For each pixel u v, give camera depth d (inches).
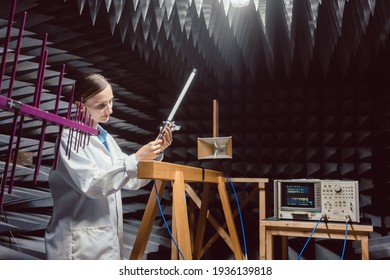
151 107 147.0
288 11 92.6
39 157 36.4
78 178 53.5
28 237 90.3
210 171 78.2
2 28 83.7
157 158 68.3
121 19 106.1
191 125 140.6
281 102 135.6
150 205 60.7
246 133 137.0
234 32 108.0
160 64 133.6
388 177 124.1
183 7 97.0
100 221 58.5
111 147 66.7
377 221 120.1
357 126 128.6
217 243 129.4
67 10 103.9
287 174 130.7
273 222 81.9
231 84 143.7
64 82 102.7
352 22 108.3
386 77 129.0
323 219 80.7
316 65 135.2
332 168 126.9
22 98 90.1
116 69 126.3
